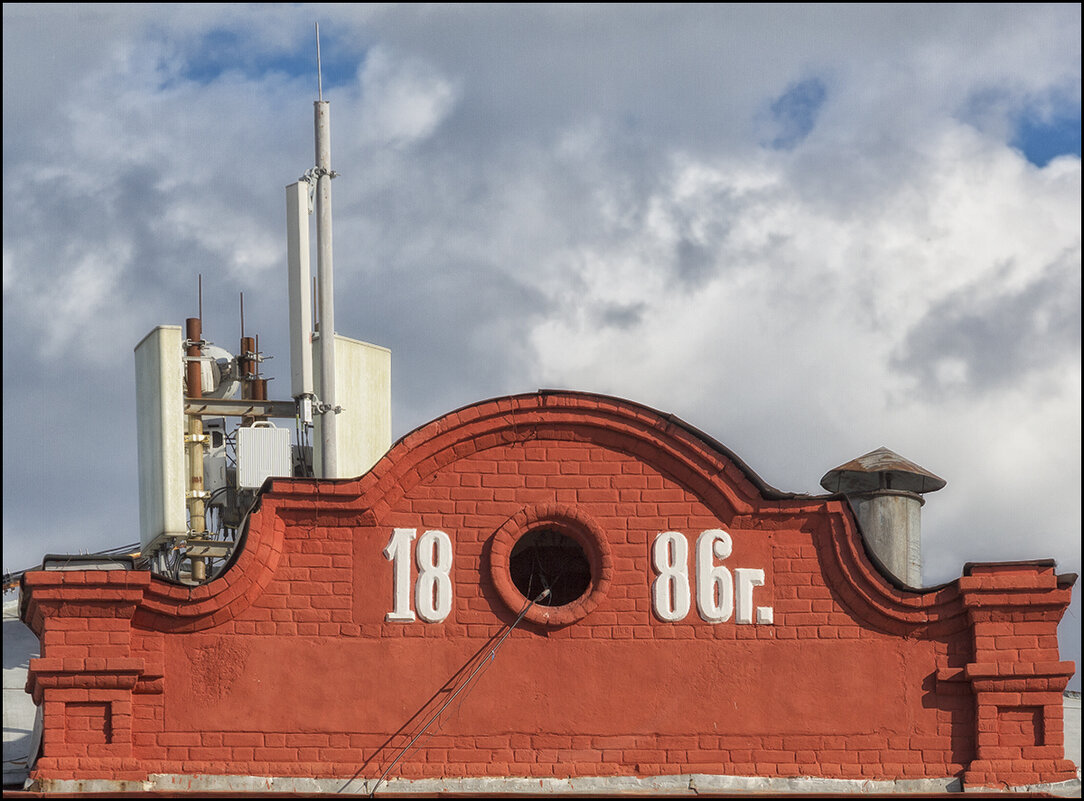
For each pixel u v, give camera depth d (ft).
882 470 101.40
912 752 89.20
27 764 105.60
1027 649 89.40
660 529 90.53
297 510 89.56
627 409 90.94
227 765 87.04
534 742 88.48
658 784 88.12
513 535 89.97
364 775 87.51
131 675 86.69
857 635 90.07
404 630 89.10
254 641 88.48
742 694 89.35
